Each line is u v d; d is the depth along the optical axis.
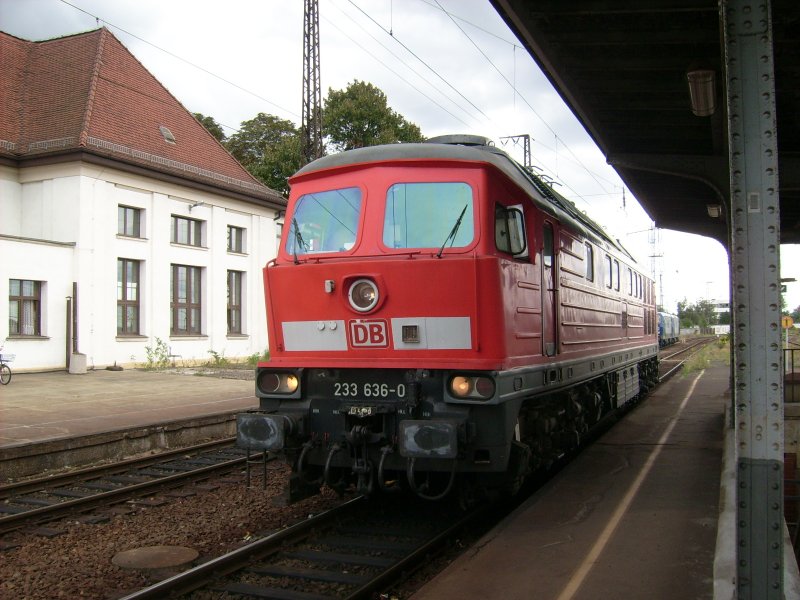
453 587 4.79
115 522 7.44
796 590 4.20
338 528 6.79
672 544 5.60
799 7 6.16
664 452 9.59
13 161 22.78
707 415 13.41
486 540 5.77
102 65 25.98
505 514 7.64
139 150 24.66
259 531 7.05
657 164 10.29
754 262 3.46
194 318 26.81
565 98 8.48
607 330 11.17
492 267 6.05
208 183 26.42
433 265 6.11
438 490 7.24
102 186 22.95
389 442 6.32
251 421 6.48
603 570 5.04
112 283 23.23
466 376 6.04
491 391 5.95
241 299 29.12
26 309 21.19
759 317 3.45
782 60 7.26
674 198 14.29
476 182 6.41
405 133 38.47
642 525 6.12
